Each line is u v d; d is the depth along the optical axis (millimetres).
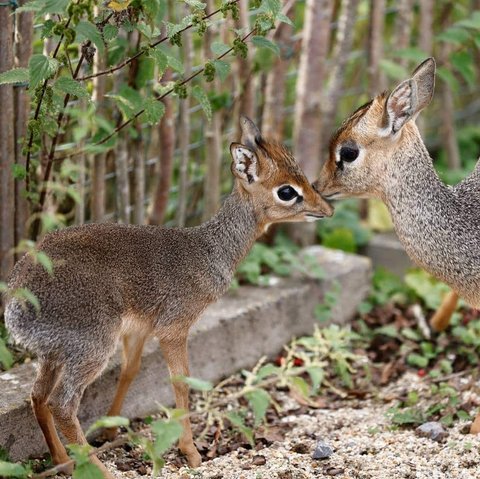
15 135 10742
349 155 10195
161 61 9438
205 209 13195
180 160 12672
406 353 12305
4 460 9008
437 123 17344
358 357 11547
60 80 9156
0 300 10727
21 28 10547
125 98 10633
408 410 10734
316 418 10766
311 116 13766
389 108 9891
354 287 13375
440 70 14219
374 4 14539
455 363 12047
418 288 13453
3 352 8398
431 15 15359
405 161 10062
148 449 7789
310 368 9242
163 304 9430
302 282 12734
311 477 9211
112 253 9219
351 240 14430
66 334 8703
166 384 10922
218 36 12867
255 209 9992
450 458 9539
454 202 10102
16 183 10844
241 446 10000
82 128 10438
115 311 9008
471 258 9961
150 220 12641
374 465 9430
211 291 9750
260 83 13852
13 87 10555
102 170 11617
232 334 11648
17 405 9344
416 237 10125
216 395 11164
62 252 9023
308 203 10000
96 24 9367
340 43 14633
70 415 8789
